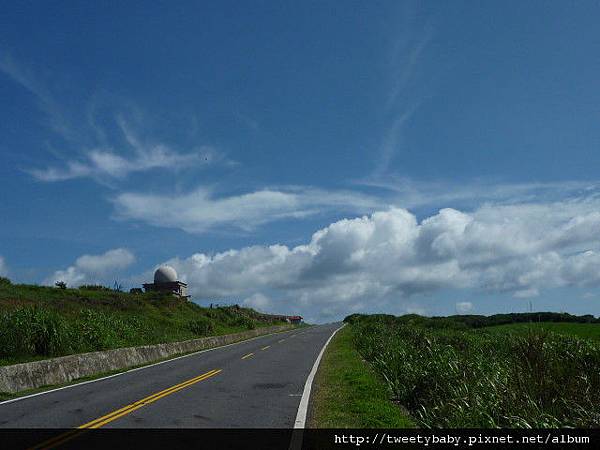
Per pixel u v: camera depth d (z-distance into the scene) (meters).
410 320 43.25
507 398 9.96
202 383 15.76
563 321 35.59
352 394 13.33
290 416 10.82
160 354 26.44
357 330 36.91
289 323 77.06
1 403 12.57
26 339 18.55
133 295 47.25
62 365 17.64
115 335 25.77
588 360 12.49
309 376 17.28
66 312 29.34
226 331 44.59
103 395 13.65
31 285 36.78
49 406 12.05
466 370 12.84
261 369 19.48
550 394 10.23
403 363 15.63
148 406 11.91
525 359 11.13
